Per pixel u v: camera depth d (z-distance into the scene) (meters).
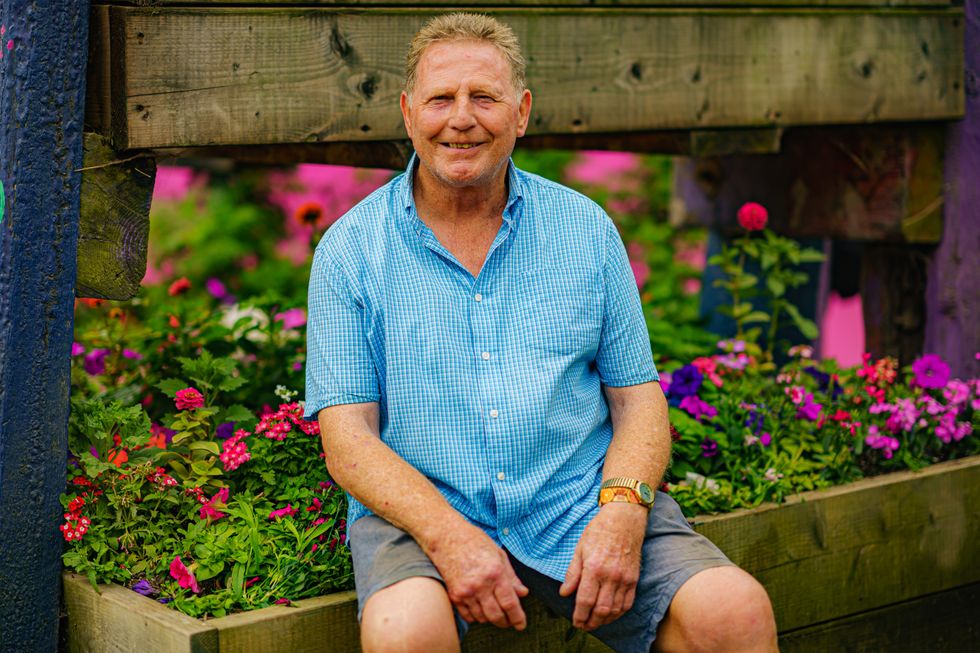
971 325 3.72
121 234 2.55
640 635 2.20
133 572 2.45
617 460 2.30
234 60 2.62
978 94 3.68
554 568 2.27
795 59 3.46
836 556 2.98
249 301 3.55
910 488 3.10
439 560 2.07
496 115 2.26
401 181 2.40
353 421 2.25
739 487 2.92
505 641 2.48
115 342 3.37
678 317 5.24
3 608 2.43
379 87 2.85
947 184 3.72
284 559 2.42
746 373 3.45
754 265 4.75
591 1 3.13
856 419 3.19
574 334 2.34
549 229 2.39
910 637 3.17
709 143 3.42
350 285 2.30
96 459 2.47
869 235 3.82
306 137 2.75
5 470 2.40
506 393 2.28
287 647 2.27
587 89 3.15
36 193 2.38
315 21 2.73
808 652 2.96
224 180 7.63
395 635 1.96
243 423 3.02
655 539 2.24
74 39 2.39
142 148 2.52
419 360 2.28
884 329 3.95
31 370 2.41
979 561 3.29
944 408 3.24
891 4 3.58
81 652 2.48
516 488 2.27
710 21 3.32
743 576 2.11
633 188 7.78
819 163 4.00
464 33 2.29
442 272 2.33
